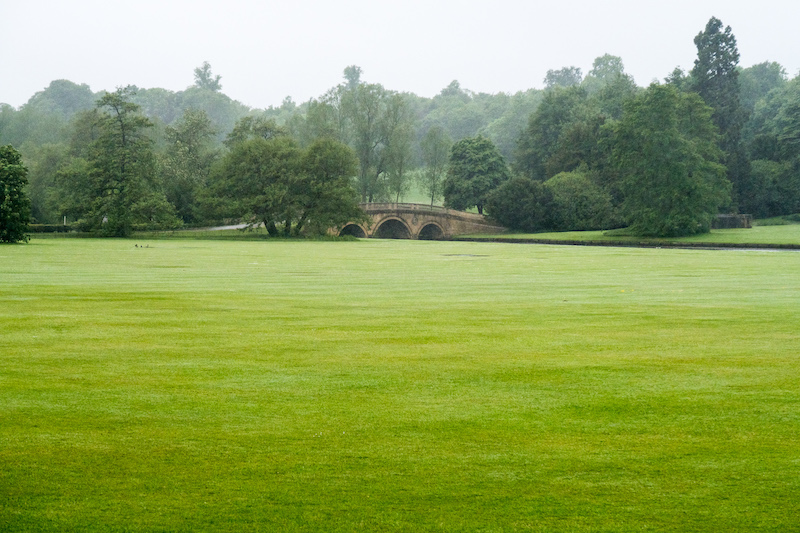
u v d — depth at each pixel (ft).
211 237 323.78
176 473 26.02
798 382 38.91
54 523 22.33
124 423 31.45
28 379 39.27
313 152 330.75
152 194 314.55
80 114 393.70
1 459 27.17
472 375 40.65
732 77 417.28
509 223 408.87
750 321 61.98
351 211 334.85
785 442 29.14
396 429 30.76
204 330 56.18
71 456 27.50
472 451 28.22
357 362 44.14
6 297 77.87
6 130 522.06
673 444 28.96
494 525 22.31
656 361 44.55
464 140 458.09
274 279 105.19
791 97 509.35
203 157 370.73
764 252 228.02
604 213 395.55
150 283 96.07
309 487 24.93
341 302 75.77
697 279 110.11
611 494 24.41
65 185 318.45
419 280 105.81
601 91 511.40
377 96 408.87
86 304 72.28
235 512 23.11
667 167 326.85
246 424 31.35
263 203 321.73
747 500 23.93
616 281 105.91
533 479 25.61
